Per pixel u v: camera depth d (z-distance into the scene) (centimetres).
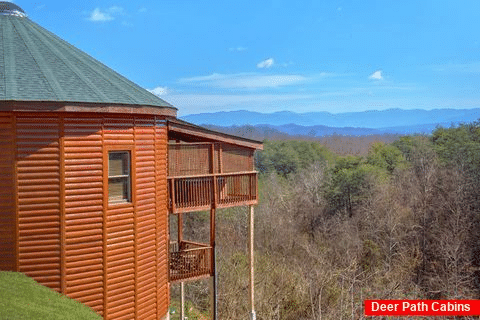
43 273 1261
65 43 1652
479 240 3462
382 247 3675
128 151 1401
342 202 4662
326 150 8225
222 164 1744
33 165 1238
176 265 1714
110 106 1298
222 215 4353
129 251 1402
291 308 2820
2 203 1222
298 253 4003
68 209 1277
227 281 2880
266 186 5825
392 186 4619
